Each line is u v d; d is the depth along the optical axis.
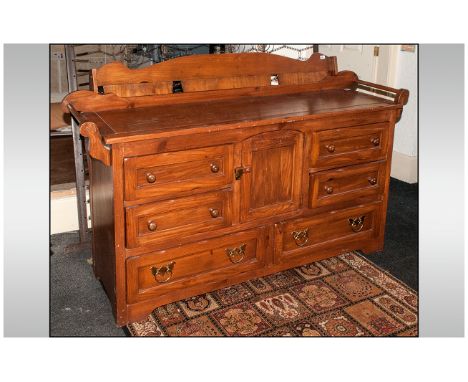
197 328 2.25
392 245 3.03
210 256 2.33
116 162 1.98
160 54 3.72
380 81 4.00
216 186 2.23
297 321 2.31
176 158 2.09
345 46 4.30
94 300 2.45
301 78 2.87
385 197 2.80
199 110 2.40
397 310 2.40
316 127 2.42
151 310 2.26
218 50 3.67
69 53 2.66
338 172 2.56
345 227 2.73
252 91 2.71
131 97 2.42
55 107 3.62
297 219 2.53
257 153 2.30
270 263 2.52
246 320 2.31
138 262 2.15
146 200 2.08
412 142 3.90
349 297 2.51
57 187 3.16
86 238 2.98
